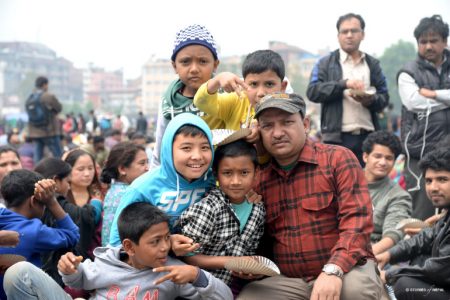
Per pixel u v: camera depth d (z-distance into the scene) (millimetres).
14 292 3203
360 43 6363
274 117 3324
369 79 6352
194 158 3219
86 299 4227
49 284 3266
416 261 4312
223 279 3486
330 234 3410
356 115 6234
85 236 4738
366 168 5242
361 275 3229
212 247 3373
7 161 5590
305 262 3420
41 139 12156
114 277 3307
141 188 3406
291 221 3451
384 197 5082
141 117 28281
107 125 26688
